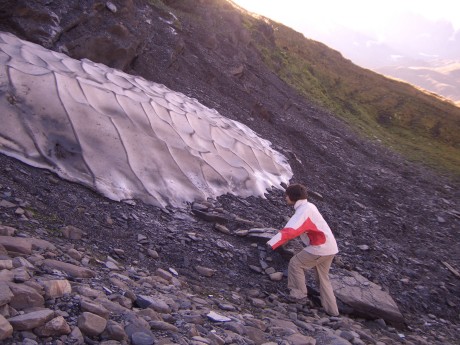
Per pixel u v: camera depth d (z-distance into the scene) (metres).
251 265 5.87
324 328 4.63
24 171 5.39
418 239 10.21
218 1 19.84
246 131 10.77
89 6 9.95
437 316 6.95
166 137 7.31
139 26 11.43
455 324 6.88
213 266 5.57
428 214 12.17
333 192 11.02
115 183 6.00
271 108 15.13
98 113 6.64
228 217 6.74
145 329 3.14
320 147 13.74
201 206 6.64
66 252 4.27
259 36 24.09
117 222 5.48
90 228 5.10
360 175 13.32
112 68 9.32
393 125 26.44
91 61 8.90
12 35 7.84
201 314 3.87
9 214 4.59
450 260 9.23
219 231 6.35
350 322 5.30
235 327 3.75
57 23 9.02
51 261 3.74
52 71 6.70
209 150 7.98
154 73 11.12
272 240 4.89
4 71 6.23
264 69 20.00
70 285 3.39
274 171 9.27
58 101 6.32
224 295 5.00
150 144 6.89
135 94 7.75
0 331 2.55
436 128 26.78
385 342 5.04
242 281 5.53
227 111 11.88
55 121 6.11
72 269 3.75
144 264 4.98
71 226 4.88
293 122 15.10
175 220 6.14
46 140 5.88
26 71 6.47
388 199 12.34
